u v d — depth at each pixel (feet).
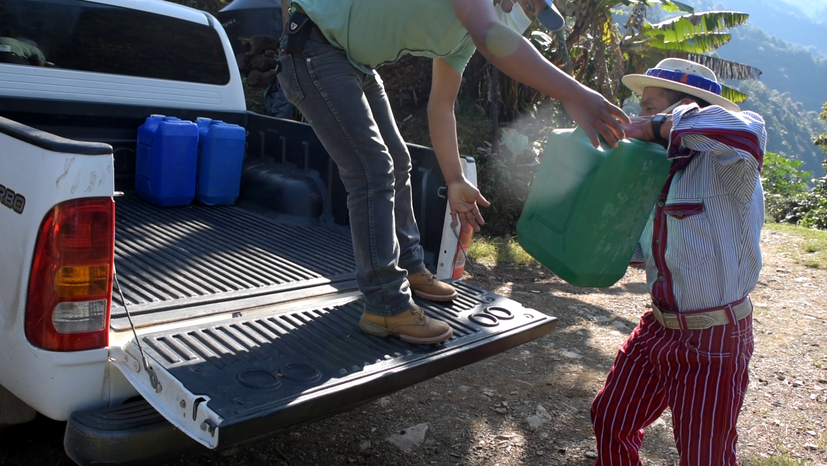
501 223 25.95
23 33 11.46
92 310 6.46
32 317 6.40
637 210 6.87
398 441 10.48
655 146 6.73
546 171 7.40
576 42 31.83
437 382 12.79
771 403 13.23
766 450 11.32
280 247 11.05
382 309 7.71
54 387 6.42
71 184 6.17
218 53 13.99
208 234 11.40
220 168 12.93
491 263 22.03
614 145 6.24
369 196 7.57
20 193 6.56
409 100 31.73
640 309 18.74
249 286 9.18
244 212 12.93
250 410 5.94
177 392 6.13
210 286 9.04
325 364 7.05
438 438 10.69
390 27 7.13
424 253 10.17
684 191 6.91
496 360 14.17
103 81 12.37
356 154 7.51
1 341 6.81
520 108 32.81
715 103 7.09
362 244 7.65
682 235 6.92
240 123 14.06
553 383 13.19
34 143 6.41
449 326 8.02
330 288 9.43
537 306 18.10
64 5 11.77
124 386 6.83
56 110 11.74
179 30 13.30
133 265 9.52
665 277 7.16
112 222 6.46
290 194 12.42
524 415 11.71
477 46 6.49
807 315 19.44
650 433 11.55
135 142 13.10
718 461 7.02
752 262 6.95
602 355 14.98
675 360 7.13
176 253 10.25
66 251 6.23
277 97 26.81
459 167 9.02
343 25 7.16
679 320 7.06
